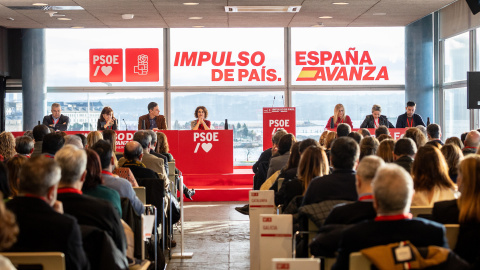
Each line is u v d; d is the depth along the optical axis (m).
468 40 12.58
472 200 2.93
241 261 6.25
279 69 15.15
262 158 8.12
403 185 2.48
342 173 3.92
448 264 2.36
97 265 2.99
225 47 15.11
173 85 15.13
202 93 15.17
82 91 15.08
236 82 15.17
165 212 6.18
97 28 14.77
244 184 10.98
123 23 13.74
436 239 2.50
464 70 12.85
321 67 15.11
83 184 3.79
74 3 11.22
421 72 14.12
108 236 3.00
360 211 3.14
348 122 11.45
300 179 4.63
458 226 2.95
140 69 14.99
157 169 6.55
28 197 2.71
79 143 5.68
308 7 11.78
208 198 10.54
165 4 11.38
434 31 14.21
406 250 2.35
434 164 3.93
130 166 5.81
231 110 15.23
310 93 15.18
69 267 2.70
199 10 12.09
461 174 3.01
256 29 15.08
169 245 6.37
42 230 2.67
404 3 11.38
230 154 11.00
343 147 3.91
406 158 4.98
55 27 14.16
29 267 2.44
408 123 11.68
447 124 13.84
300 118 15.20
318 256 3.21
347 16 12.91
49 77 15.06
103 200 3.31
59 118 11.95
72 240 2.70
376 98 15.13
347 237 2.51
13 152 6.16
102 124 10.91
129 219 4.21
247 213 7.86
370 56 15.07
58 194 3.22
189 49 15.11
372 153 5.62
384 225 2.49
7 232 2.04
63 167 3.22
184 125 15.19
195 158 10.99
